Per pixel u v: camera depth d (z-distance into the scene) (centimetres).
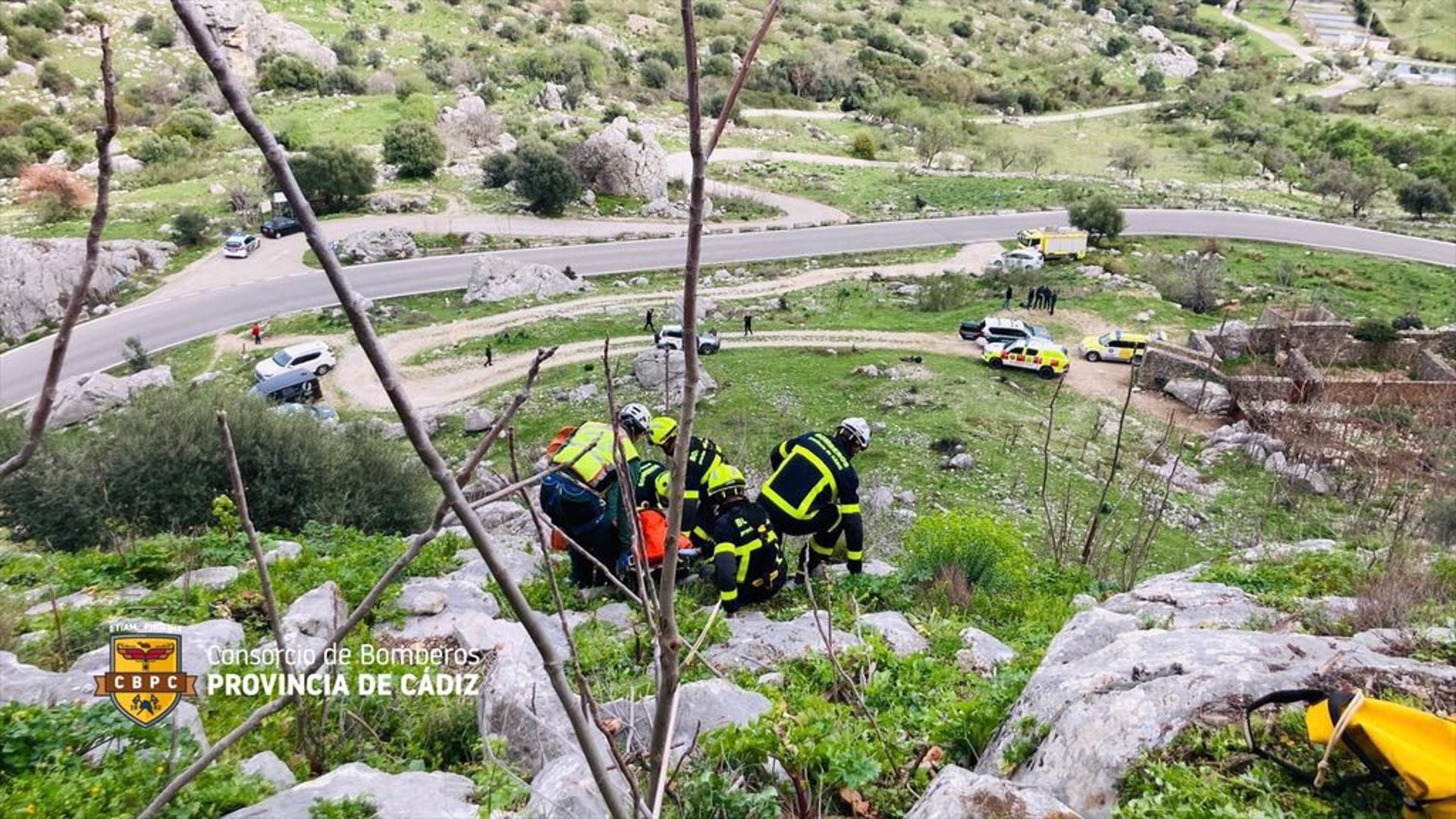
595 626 666
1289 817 315
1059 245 5075
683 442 148
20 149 5975
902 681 580
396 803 359
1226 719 362
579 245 5241
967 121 8956
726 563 738
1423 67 12775
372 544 1011
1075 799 359
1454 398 3183
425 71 8175
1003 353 3478
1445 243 5556
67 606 728
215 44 101
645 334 3894
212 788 386
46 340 4016
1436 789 298
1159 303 4331
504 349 3759
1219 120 9331
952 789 349
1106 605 765
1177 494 2611
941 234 5644
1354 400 3200
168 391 1661
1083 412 3184
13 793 374
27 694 486
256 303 4300
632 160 6000
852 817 409
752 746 418
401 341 3866
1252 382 3219
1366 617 588
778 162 7300
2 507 1517
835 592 813
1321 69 12069
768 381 3294
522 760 449
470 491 1781
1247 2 15912
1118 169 7762
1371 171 6875
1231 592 723
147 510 1497
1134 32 13525
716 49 9844
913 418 3000
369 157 6053
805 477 790
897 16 12500
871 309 4306
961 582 862
